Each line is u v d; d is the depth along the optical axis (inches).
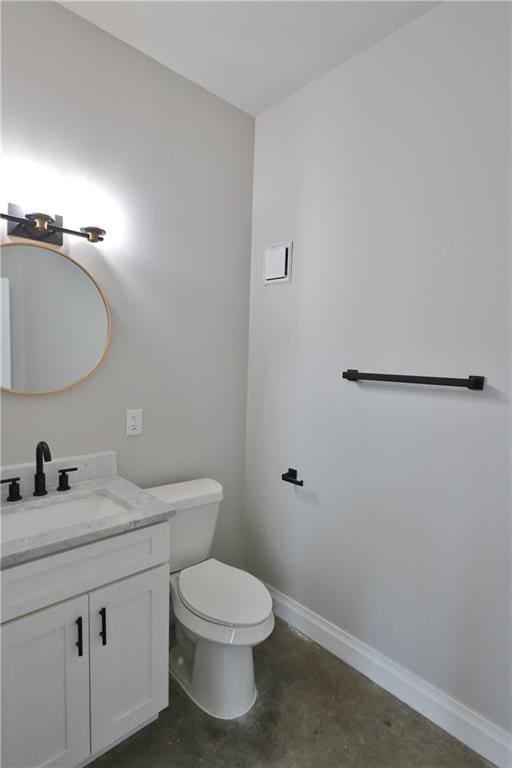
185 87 75.9
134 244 71.1
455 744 58.7
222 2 58.1
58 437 64.5
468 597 58.6
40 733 46.9
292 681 69.2
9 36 56.2
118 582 52.1
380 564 68.8
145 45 67.6
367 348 68.9
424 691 63.2
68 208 62.8
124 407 72.0
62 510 59.3
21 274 59.3
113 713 53.0
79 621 48.8
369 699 66.0
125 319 71.0
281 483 85.4
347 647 73.6
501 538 55.2
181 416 80.7
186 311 79.7
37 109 59.0
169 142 74.4
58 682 47.9
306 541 80.8
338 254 72.8
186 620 61.1
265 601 62.8
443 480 60.6
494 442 55.2
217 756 55.9
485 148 54.4
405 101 62.4
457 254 57.6
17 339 59.4
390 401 66.4
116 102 67.1
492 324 54.7
